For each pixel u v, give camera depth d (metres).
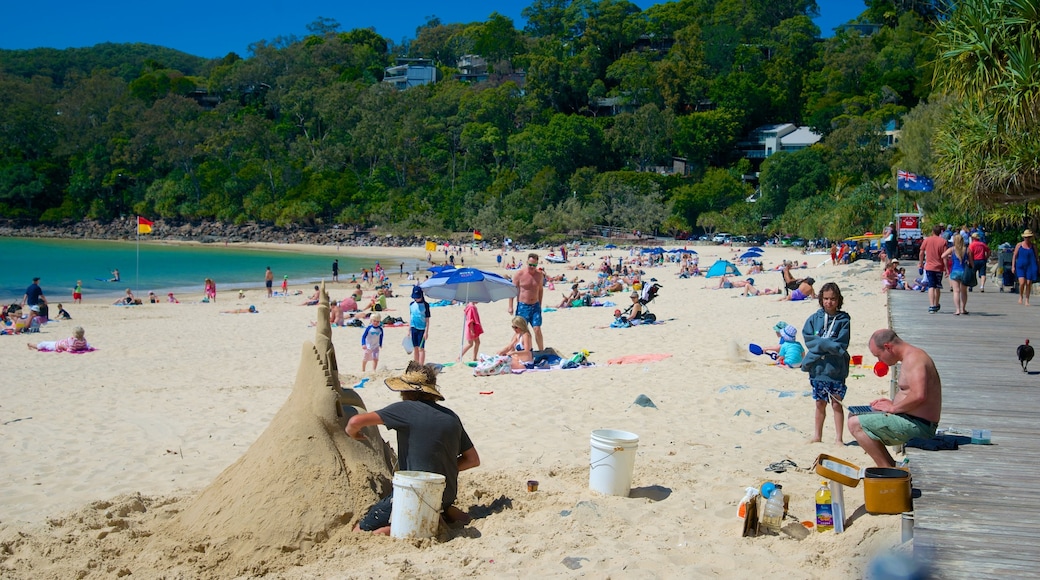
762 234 86.94
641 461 7.06
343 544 5.06
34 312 23.33
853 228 55.62
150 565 4.86
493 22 145.12
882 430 5.77
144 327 23.23
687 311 21.66
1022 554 4.30
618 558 4.76
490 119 116.31
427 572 4.60
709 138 103.44
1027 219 23.31
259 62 141.88
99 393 11.91
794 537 5.11
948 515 4.87
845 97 104.88
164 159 113.12
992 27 11.58
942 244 15.13
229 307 31.00
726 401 9.53
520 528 5.34
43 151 117.62
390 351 16.58
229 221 107.69
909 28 111.31
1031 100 11.24
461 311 25.78
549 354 13.25
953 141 14.88
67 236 109.56
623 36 131.38
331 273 55.47
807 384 10.40
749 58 118.00
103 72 146.50
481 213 95.19
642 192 94.00
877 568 4.27
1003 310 15.45
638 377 11.27
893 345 5.95
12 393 11.98
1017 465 5.82
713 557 4.77
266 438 5.50
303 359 5.74
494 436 8.27
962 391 8.35
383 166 109.56
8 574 4.79
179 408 10.46
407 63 157.12
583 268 49.28
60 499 6.57
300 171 111.44
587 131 104.25
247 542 4.98
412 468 5.45
